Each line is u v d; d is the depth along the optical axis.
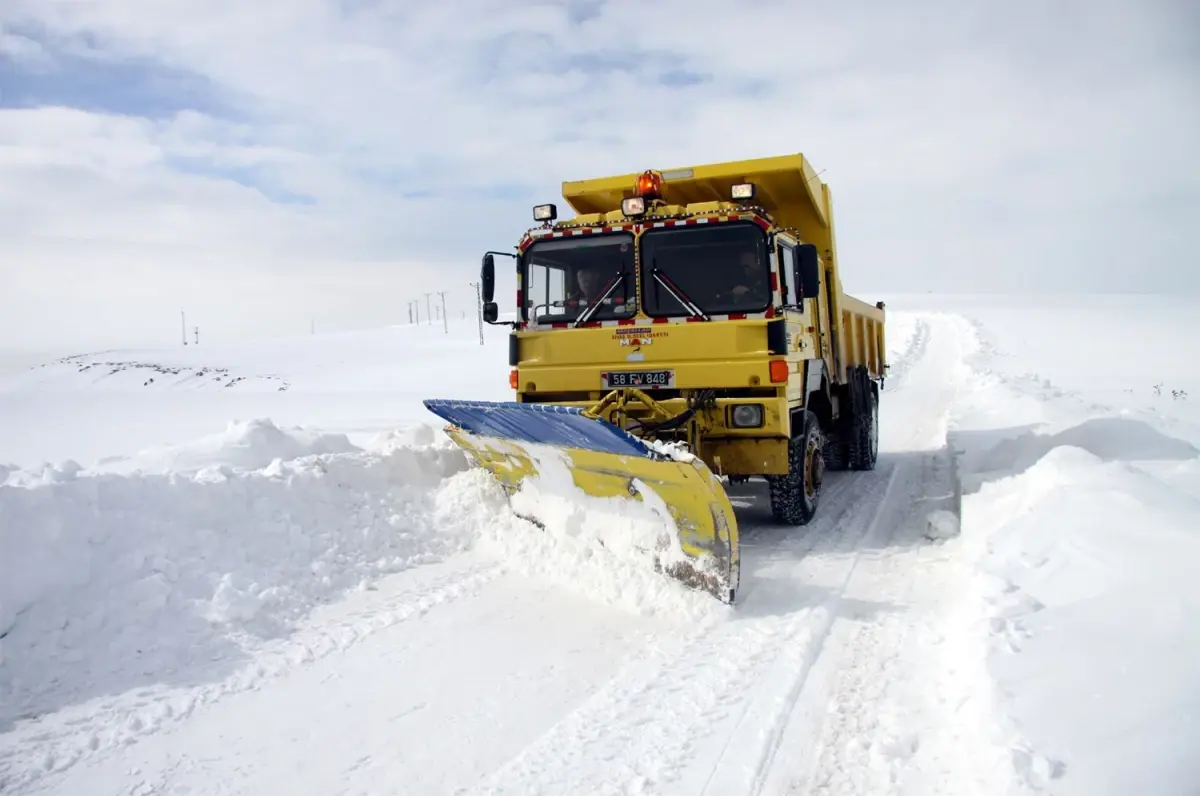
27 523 4.97
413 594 5.84
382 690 4.33
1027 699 3.13
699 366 6.58
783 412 6.45
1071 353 29.23
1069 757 2.69
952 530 6.82
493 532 6.92
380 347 72.94
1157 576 4.03
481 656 4.74
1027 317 54.19
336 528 6.52
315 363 58.00
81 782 3.50
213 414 23.77
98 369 49.19
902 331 42.25
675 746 3.59
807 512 7.68
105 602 4.99
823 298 9.01
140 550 5.39
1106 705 2.93
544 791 3.30
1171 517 4.84
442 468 8.07
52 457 15.01
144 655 4.73
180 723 4.02
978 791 2.86
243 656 4.82
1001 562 4.91
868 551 6.61
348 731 3.90
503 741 3.75
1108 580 4.19
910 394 20.89
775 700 3.95
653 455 5.16
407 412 23.19
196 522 5.83
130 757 3.70
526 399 7.28
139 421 22.03
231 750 3.75
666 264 6.83
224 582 5.44
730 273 6.68
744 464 6.74
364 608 5.57
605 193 8.57
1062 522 5.19
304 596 5.68
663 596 5.38
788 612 5.18
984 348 31.45
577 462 6.02
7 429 20.70
